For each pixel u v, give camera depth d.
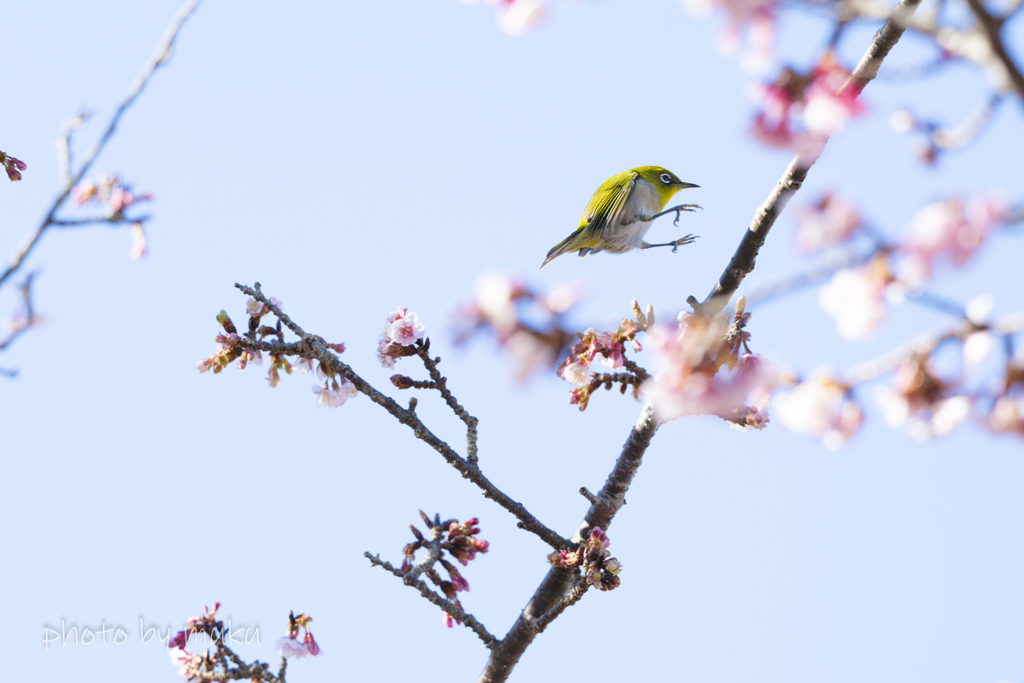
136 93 6.93
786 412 5.12
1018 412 4.56
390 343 10.05
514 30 4.73
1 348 7.76
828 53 4.72
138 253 8.55
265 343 9.62
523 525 10.38
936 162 5.23
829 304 4.37
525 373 4.19
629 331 8.55
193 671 9.98
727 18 4.26
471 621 10.47
